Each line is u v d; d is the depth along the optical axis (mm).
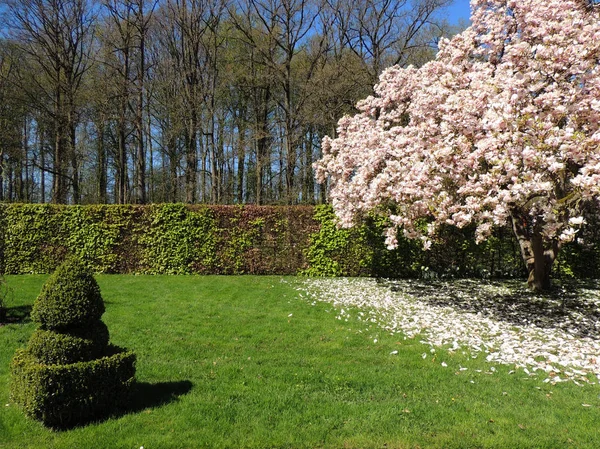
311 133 23516
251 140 19828
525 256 9859
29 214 12125
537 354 5387
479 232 6590
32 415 3402
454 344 5707
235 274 12258
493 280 11281
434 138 7227
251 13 20438
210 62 20484
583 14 6762
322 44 20125
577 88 6129
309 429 3406
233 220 12281
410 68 10367
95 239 12266
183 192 22531
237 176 25141
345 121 11172
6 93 19031
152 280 10836
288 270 12219
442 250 11609
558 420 3570
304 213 12195
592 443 3223
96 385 3494
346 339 5914
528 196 6156
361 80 18047
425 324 6746
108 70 19688
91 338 3688
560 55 6230
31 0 18062
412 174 7070
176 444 3180
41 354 3512
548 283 9672
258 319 6918
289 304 8023
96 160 23578
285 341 5840
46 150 22578
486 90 6520
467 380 4477
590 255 11312
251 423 3492
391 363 5008
